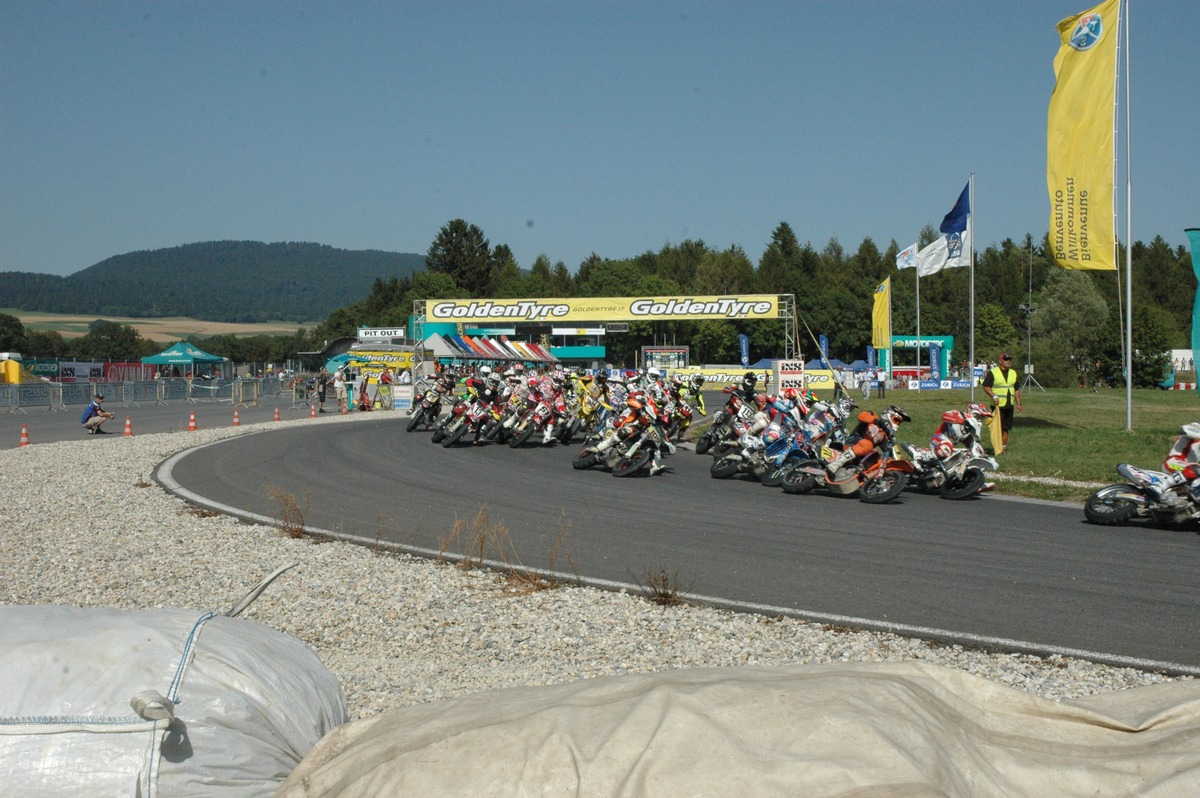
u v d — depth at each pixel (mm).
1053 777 2562
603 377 18969
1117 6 18453
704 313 35594
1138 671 5742
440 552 9156
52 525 10719
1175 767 2527
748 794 2232
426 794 2439
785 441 13898
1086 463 15289
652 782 2295
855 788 2211
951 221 28000
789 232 116500
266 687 3168
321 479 14883
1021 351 58500
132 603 7395
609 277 93000
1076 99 18906
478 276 106875
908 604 7285
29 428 27031
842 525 10719
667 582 7723
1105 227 18938
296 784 2820
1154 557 8930
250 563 8797
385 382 38969
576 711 2662
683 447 20266
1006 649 6184
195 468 16312
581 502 12492
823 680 2811
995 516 11305
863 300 86938
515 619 6941
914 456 12766
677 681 2861
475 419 20125
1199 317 17234
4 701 2756
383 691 5375
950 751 2555
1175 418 25250
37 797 2627
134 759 2693
